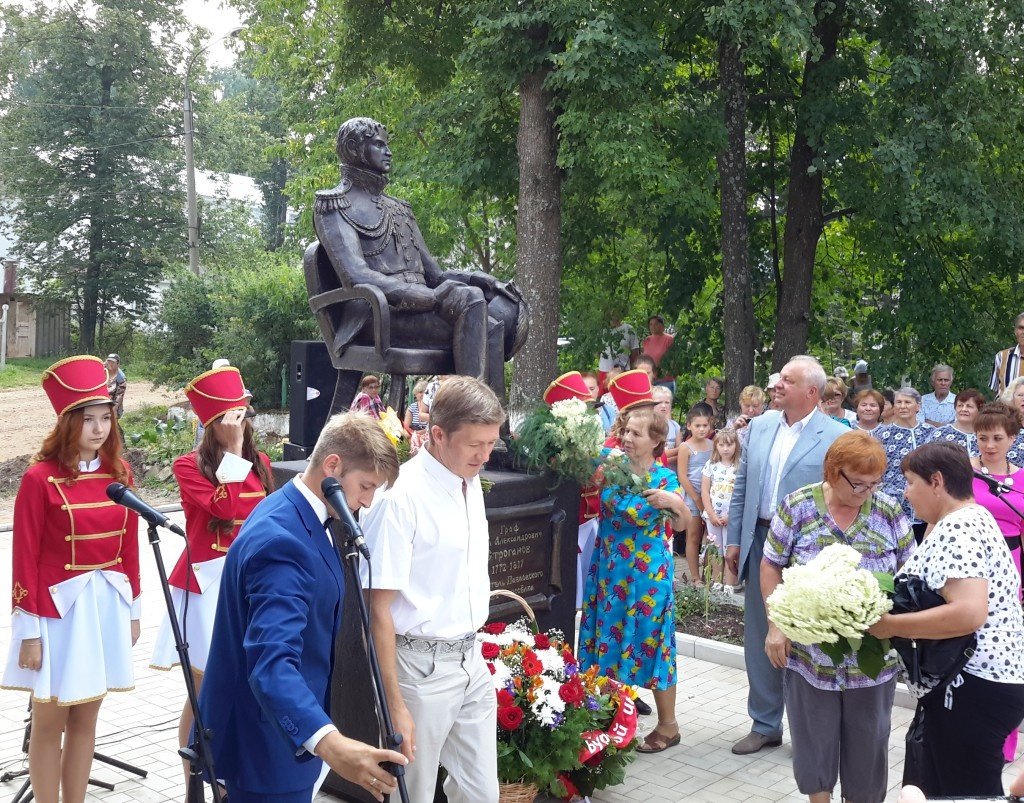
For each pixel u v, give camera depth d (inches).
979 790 152.3
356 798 193.2
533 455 227.5
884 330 594.9
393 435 225.5
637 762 219.8
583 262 669.3
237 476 186.9
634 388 247.9
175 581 191.2
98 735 227.6
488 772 151.9
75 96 1528.1
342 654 188.4
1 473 661.9
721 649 290.5
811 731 169.9
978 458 236.4
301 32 900.0
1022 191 578.6
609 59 488.4
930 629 146.6
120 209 1512.1
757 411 392.2
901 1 527.2
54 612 172.2
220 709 120.9
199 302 936.3
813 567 149.9
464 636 148.9
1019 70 552.4
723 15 467.5
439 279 269.9
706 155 541.3
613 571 223.6
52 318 1574.8
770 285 658.2
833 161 529.3
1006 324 621.0
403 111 804.0
